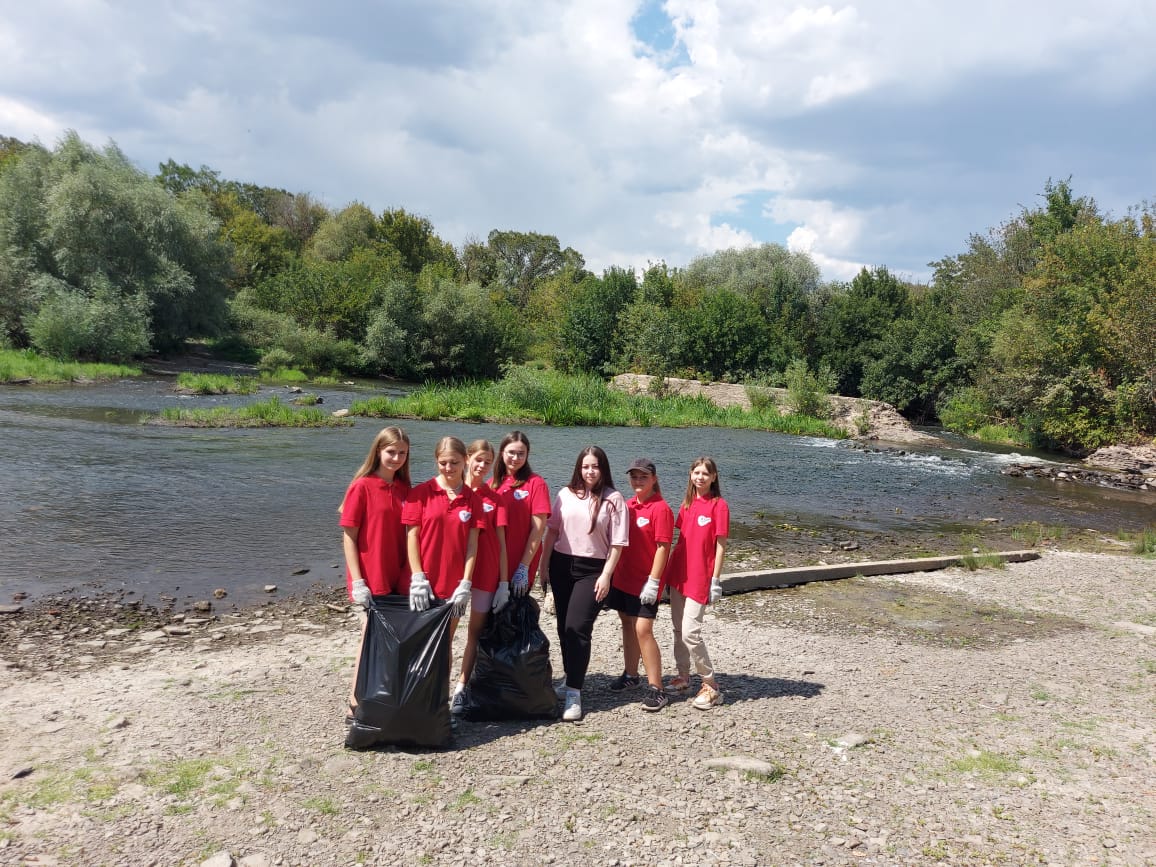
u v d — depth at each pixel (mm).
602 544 4953
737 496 15227
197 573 8172
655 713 4961
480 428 23562
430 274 53500
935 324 44000
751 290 57844
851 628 7297
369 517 4508
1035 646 6918
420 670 4199
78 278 36000
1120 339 25719
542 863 3238
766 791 3934
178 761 4012
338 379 41094
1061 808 3889
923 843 3514
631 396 33938
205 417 20688
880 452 24297
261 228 67938
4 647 5852
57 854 3121
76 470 12984
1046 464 23406
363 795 3736
